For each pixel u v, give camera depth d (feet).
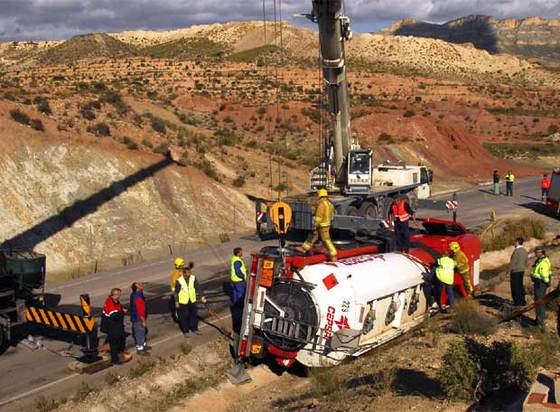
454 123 270.87
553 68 530.27
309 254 41.24
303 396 36.86
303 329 38.45
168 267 70.54
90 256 74.28
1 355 43.60
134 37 632.38
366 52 529.45
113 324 41.24
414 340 43.52
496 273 67.00
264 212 81.00
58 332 48.65
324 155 86.22
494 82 452.35
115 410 35.70
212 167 119.85
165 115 153.28
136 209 85.71
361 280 39.83
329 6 61.46
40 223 75.51
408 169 98.63
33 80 216.33
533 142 242.58
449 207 82.84
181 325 47.55
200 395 38.04
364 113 228.63
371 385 35.65
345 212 80.64
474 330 43.75
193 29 642.63
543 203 120.16
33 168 82.99
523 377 31.65
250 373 41.78
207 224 90.58
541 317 45.11
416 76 399.44
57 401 36.14
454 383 31.71
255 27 581.94
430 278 47.06
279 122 193.67
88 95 139.85
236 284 50.52
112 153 93.40
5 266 44.70
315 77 322.55
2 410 35.01
